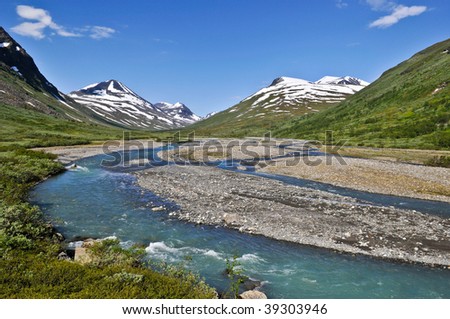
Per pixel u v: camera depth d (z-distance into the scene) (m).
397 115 89.38
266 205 24.45
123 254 13.09
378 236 18.45
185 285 10.88
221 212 22.73
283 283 13.36
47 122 109.31
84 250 14.12
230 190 29.75
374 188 31.95
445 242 17.72
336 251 16.62
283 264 15.12
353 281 13.62
